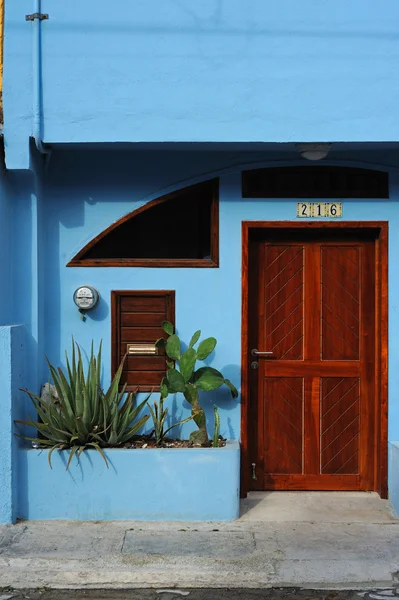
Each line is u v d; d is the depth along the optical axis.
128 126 5.55
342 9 5.51
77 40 5.53
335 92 5.53
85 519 5.59
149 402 6.07
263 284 6.22
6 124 5.53
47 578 4.70
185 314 6.08
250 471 6.24
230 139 5.55
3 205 5.61
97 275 6.07
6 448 5.48
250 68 5.52
